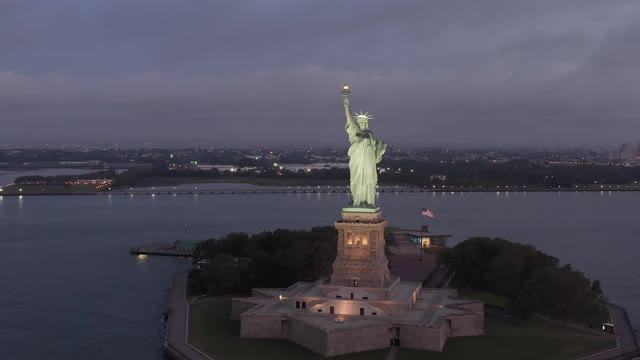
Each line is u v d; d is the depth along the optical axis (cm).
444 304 18650
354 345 15988
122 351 17612
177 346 16775
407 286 19475
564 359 15688
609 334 18050
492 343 16825
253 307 18400
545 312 19488
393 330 16550
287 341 16938
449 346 16525
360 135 17912
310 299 17650
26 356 17288
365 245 17825
